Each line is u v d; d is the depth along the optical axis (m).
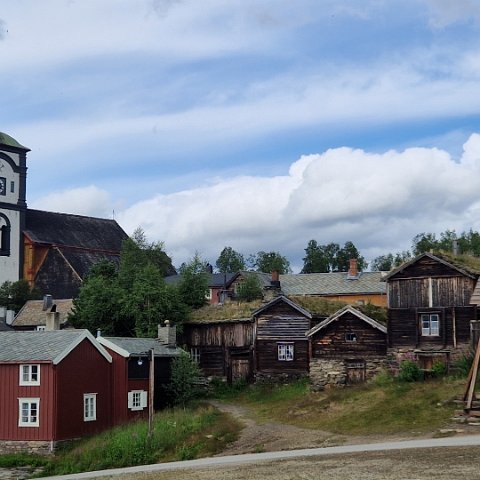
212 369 72.19
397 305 60.97
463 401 46.31
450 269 59.47
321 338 63.97
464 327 58.62
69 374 57.25
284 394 63.88
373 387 57.19
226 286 114.06
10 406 56.59
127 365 61.34
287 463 36.12
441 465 31.92
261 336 69.56
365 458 35.12
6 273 130.75
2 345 58.91
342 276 102.31
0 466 52.44
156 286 74.69
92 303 76.81
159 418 56.94
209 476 34.91
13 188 133.50
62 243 136.50
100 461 49.09
